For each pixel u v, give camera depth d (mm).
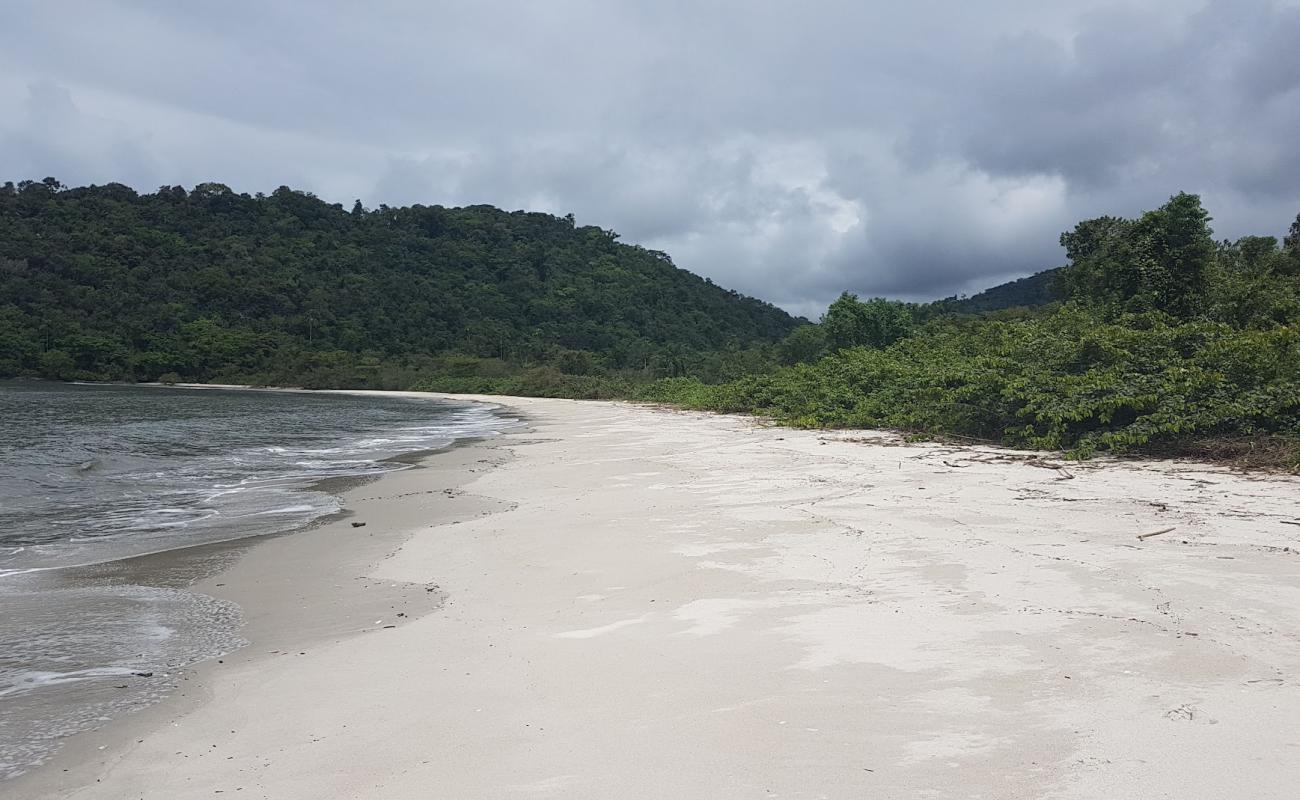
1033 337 19703
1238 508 9164
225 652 5816
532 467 16703
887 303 48562
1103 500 9930
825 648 5141
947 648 5020
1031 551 7379
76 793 3781
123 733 4438
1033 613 5609
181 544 9711
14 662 5633
